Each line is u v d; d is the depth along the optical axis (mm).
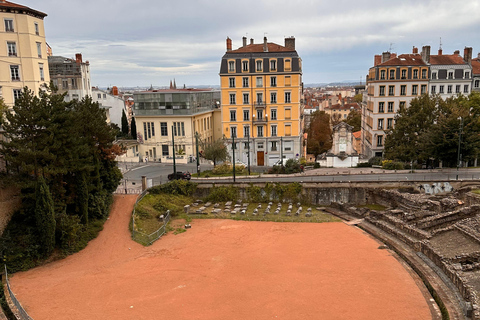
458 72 68938
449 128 52500
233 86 66250
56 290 25891
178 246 34000
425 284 26047
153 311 23094
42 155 31125
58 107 33562
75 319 22297
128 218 39031
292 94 66188
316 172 57656
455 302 23266
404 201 42188
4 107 36656
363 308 23078
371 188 46125
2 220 30406
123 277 27844
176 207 44500
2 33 40812
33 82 42844
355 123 109062
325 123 94812
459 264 26688
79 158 35406
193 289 25797
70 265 30156
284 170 57219
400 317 22078
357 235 36312
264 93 66375
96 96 85938
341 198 46812
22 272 28906
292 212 44250
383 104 69625
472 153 52625
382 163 60188
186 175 51750
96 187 37938
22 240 30125
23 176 32188
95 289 26016
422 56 70562
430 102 58531
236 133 67938
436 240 31469
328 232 37344
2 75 41156
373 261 29938
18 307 22719
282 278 27203
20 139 31422
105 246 33625
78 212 35312
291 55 65500
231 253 32156
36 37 43438
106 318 22375
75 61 68312
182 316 22500
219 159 59281
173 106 69312
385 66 68312
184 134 69938
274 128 67688
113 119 88938
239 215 43031
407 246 32344
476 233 29750
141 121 70875
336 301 23922
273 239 35469
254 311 22906
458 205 38781
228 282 26719
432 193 44938
